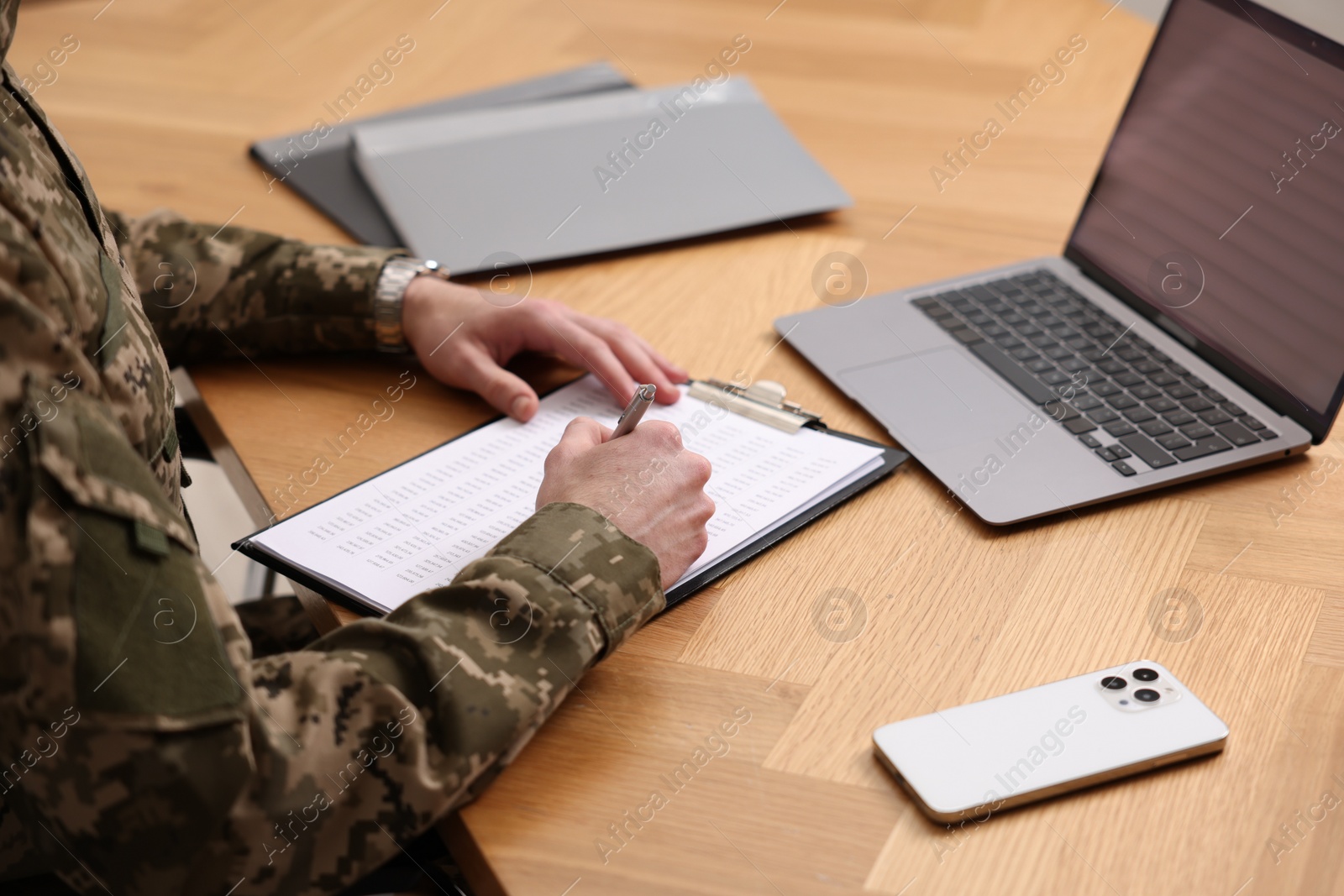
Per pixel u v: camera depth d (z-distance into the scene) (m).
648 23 1.58
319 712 0.60
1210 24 0.93
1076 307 0.98
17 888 0.73
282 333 0.98
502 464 0.84
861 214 1.16
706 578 0.74
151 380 0.67
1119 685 0.64
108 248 0.71
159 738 0.55
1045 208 1.16
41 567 0.54
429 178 1.17
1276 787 0.59
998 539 0.77
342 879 0.59
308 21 1.56
